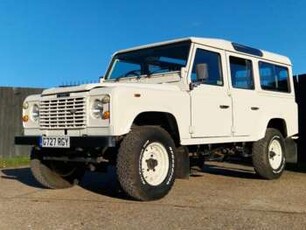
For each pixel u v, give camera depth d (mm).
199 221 5051
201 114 7098
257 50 8656
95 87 6145
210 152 7641
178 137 6758
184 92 6848
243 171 9750
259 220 5094
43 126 6625
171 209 5648
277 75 9070
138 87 6195
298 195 6699
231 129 7711
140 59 7621
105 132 5910
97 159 6363
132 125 6316
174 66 7133
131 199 6301
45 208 5773
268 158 8383
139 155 5980
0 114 13797
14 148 13953
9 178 8844
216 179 8445
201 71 6867
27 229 4762
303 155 11383
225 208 5723
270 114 8664
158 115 6539
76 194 6848
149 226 4852
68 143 6195
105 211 5559
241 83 8086
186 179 7805
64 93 6395
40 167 7199
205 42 7395
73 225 4914
